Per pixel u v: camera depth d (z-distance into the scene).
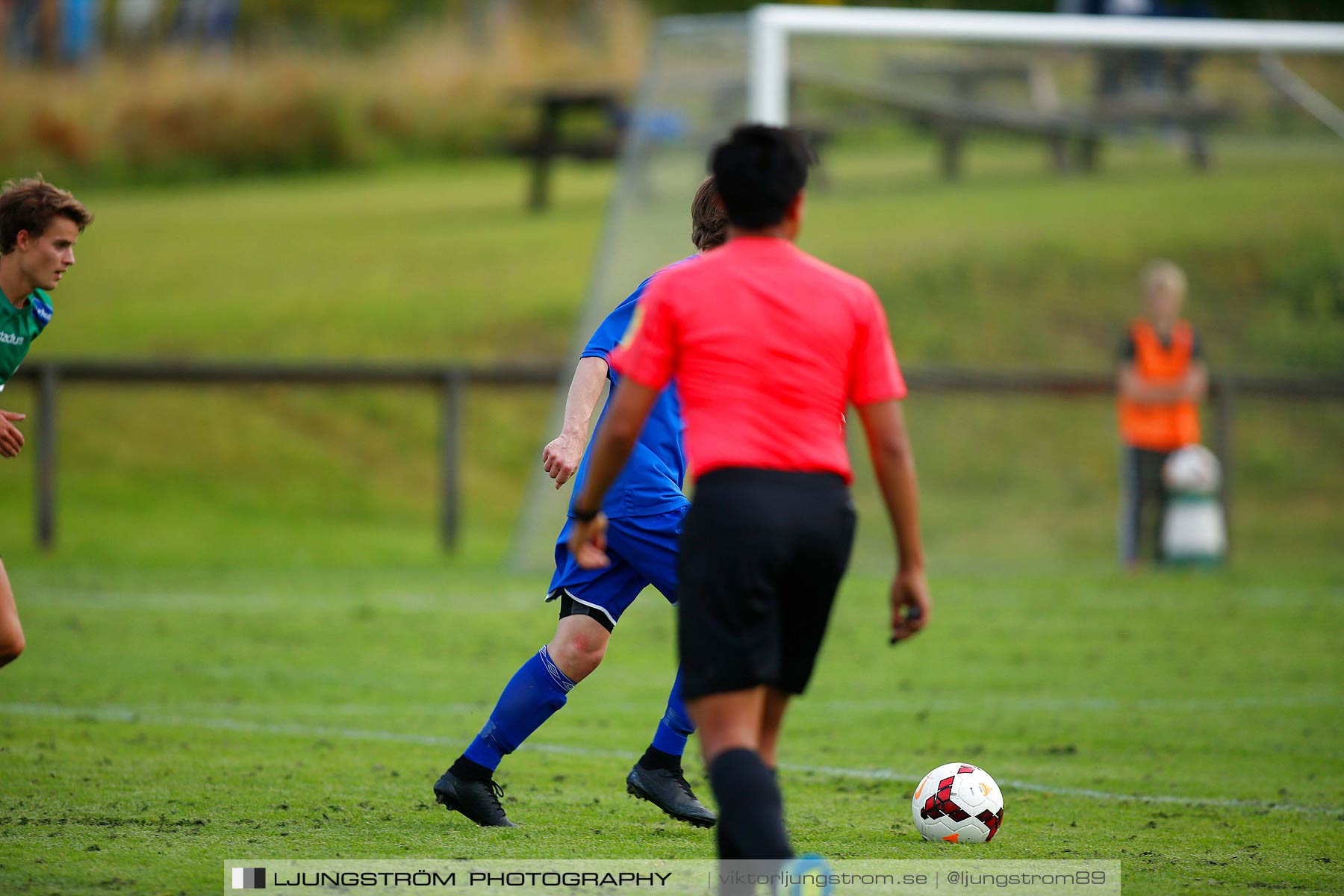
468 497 54.94
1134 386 45.00
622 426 12.01
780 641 12.12
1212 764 21.23
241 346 63.25
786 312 11.97
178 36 102.94
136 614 34.16
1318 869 15.21
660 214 42.03
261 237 78.00
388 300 68.31
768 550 11.60
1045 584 42.28
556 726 23.48
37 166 89.50
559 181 93.94
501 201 87.38
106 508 50.44
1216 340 55.06
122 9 101.56
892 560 45.56
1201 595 40.16
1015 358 56.06
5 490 52.16
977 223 60.59
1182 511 45.66
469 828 16.31
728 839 11.59
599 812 17.44
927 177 59.66
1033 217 61.62
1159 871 15.01
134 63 99.69
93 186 90.25
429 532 51.72
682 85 42.12
